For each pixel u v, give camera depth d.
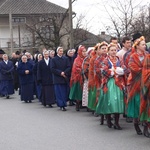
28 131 9.51
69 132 9.21
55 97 13.80
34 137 8.82
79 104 12.62
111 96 8.87
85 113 11.98
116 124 9.30
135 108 8.28
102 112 9.10
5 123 10.72
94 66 9.65
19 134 9.20
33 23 37.56
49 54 14.08
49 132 9.30
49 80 13.84
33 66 15.56
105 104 8.97
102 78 9.06
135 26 22.16
